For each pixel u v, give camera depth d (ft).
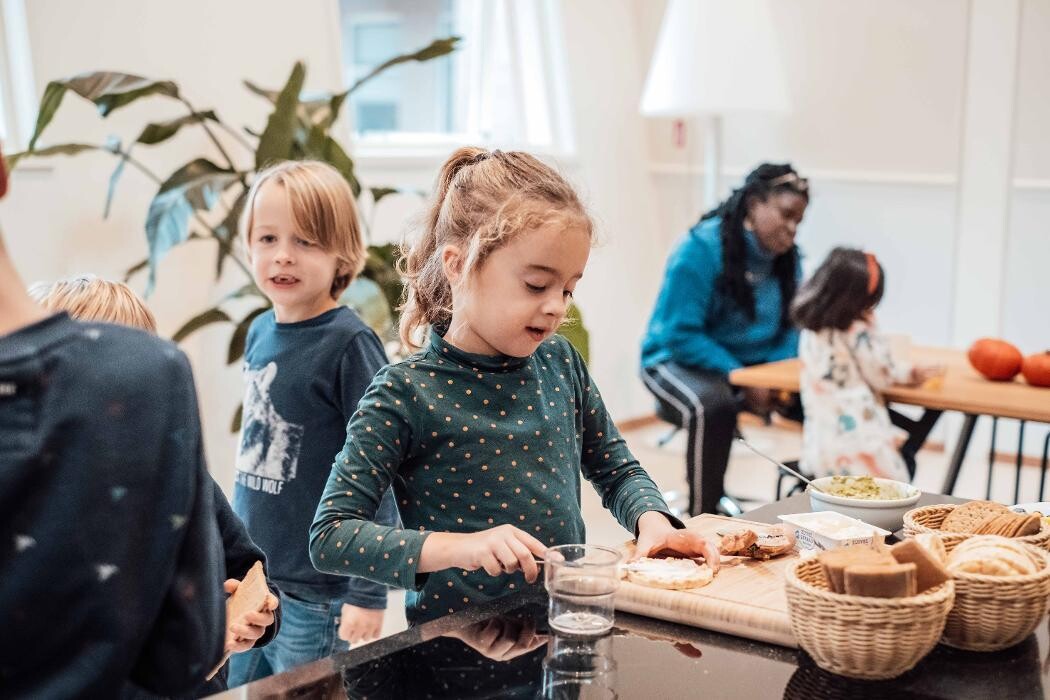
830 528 4.76
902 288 17.28
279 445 7.17
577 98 18.02
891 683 3.58
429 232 5.01
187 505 2.90
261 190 7.30
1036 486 15.51
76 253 11.88
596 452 5.42
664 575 4.23
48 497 2.70
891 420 11.57
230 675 5.86
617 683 3.55
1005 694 3.51
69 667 2.76
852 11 17.17
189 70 12.69
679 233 19.40
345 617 6.73
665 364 13.23
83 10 11.76
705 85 16.15
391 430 4.66
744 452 17.47
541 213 4.42
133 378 2.80
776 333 13.42
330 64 14.19
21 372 2.65
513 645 3.86
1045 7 15.53
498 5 17.53
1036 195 15.94
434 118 17.47
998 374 11.02
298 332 7.29
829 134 17.70
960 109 16.34
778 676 3.62
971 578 3.73
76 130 11.76
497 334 4.58
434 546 4.29
